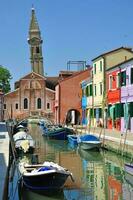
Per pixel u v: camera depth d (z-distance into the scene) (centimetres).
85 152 3431
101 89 5097
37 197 1819
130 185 2064
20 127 5478
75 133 4691
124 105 4069
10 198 1792
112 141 3181
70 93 6950
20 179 2005
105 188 1994
